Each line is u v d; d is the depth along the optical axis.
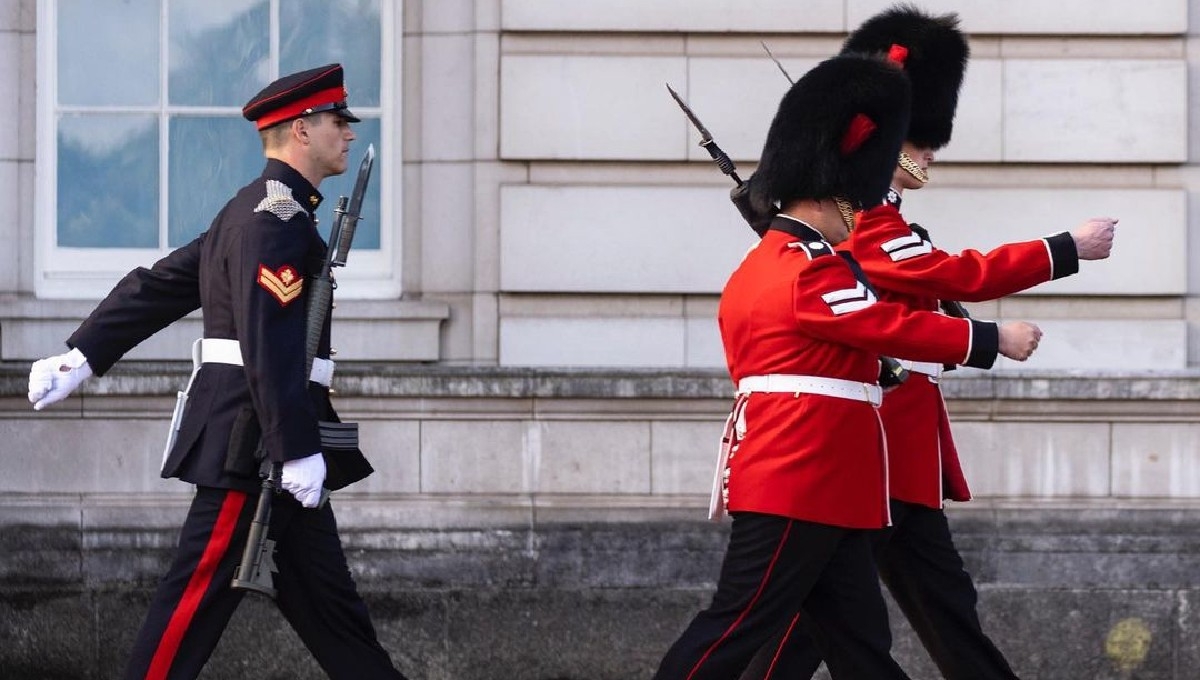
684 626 23.75
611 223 24.94
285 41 25.89
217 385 18.23
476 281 25.14
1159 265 25.00
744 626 17.27
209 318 18.47
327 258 18.56
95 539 23.75
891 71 17.80
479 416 24.02
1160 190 25.02
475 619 23.78
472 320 25.22
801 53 24.94
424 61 25.34
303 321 18.11
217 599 18.17
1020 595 23.62
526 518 23.83
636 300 25.11
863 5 24.84
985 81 24.94
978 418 23.94
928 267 18.28
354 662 18.80
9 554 23.77
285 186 18.52
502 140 24.92
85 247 25.81
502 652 23.78
